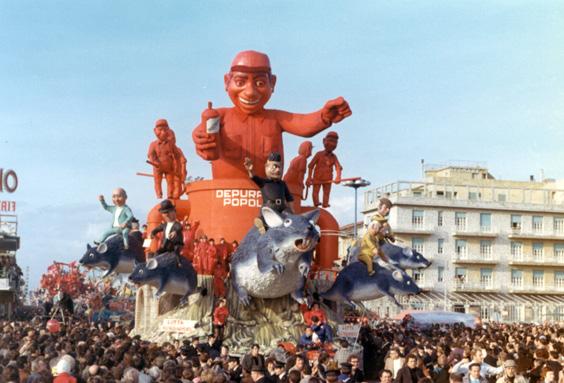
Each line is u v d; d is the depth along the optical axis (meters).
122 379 12.19
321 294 27.73
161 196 31.36
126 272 30.47
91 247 29.53
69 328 24.19
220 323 24.88
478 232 79.12
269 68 29.69
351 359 16.11
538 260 80.50
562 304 79.31
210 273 26.31
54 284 53.56
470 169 89.19
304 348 22.02
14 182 65.25
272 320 25.75
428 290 77.38
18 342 17.70
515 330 35.28
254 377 13.56
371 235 27.50
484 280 79.19
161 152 30.94
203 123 28.34
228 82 29.94
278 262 23.97
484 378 15.12
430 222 78.69
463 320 45.09
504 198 84.75
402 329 35.69
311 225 23.50
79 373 12.49
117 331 25.89
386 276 27.00
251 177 26.00
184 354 18.11
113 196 30.30
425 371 15.78
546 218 81.31
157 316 27.39
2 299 58.66
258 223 24.91
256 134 29.80
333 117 29.75
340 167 32.31
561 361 18.20
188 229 27.45
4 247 65.12
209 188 29.41
